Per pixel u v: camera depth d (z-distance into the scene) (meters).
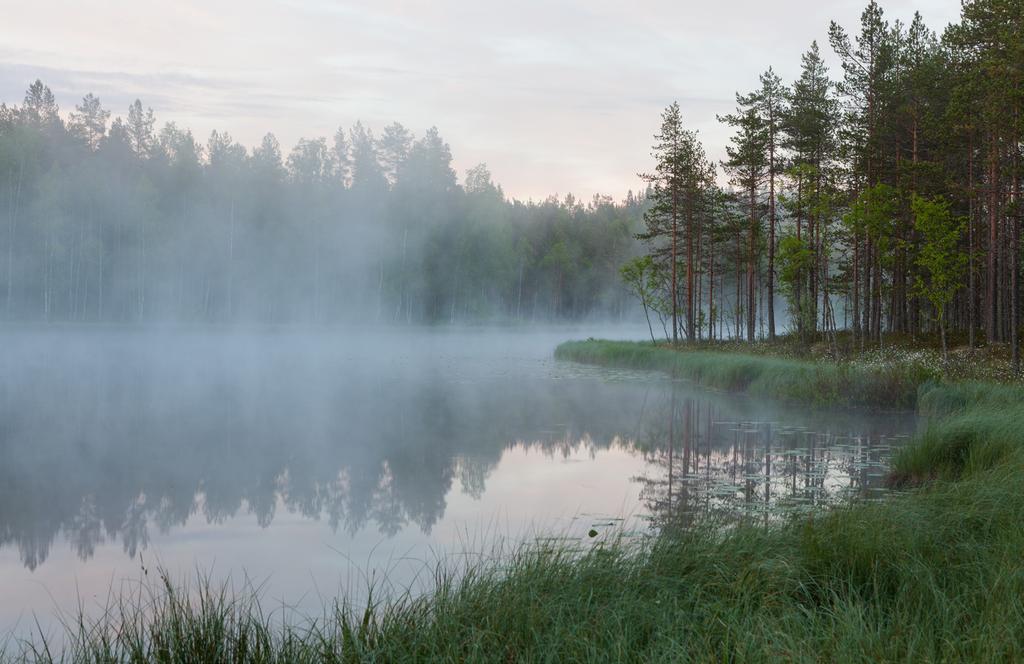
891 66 35.66
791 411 20.17
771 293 42.75
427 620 4.95
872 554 5.66
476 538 8.44
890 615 4.61
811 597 5.27
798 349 35.81
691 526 7.76
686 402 22.50
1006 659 3.88
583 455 14.00
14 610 6.50
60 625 6.12
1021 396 16.09
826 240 35.56
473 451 14.50
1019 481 7.73
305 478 12.12
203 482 11.85
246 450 14.61
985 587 4.86
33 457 13.85
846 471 11.91
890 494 8.77
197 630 4.70
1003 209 27.39
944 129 31.20
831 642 4.16
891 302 42.94
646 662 4.12
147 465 13.20
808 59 42.09
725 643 4.13
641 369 35.66
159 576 7.38
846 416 18.94
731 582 5.43
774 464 12.72
